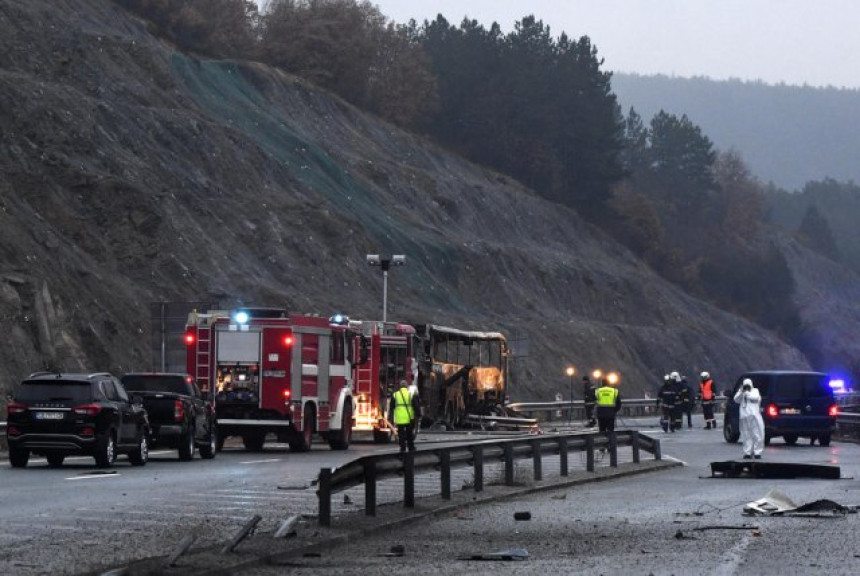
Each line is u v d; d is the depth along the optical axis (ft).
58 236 404.57
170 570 96.53
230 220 517.96
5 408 303.27
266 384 278.87
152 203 454.40
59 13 531.50
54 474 203.72
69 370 339.16
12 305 333.21
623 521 142.20
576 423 495.41
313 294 517.55
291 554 110.63
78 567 102.01
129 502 158.10
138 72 557.33
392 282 596.29
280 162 597.11
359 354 315.78
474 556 109.19
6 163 426.51
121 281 417.69
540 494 180.75
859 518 142.51
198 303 314.76
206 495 168.86
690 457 280.92
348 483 134.51
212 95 630.74
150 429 240.73
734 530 130.72
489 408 462.19
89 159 463.01
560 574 98.63
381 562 107.34
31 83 464.65
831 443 354.54
